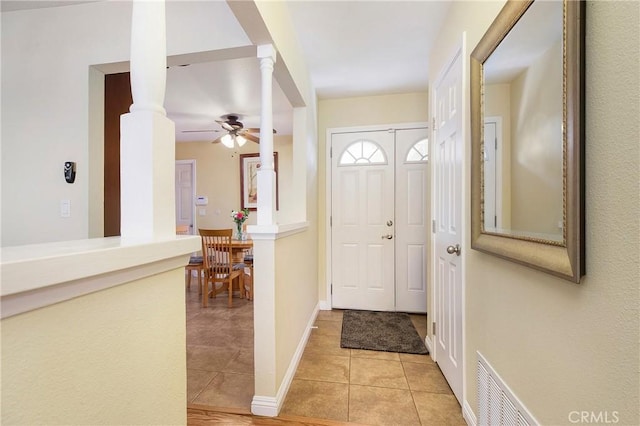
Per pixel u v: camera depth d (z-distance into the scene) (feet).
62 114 5.93
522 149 3.22
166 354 2.28
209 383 5.99
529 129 3.08
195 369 6.56
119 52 5.80
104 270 1.63
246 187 16.84
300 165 8.15
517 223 3.29
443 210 6.35
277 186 16.43
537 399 2.96
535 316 3.00
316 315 10.00
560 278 2.55
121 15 5.81
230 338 8.27
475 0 4.63
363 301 10.71
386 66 8.39
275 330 5.14
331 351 7.41
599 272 2.17
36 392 1.38
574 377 2.44
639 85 1.85
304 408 5.22
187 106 11.37
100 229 6.09
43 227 5.96
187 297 12.57
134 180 2.20
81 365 1.60
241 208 16.88
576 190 2.30
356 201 10.78
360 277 10.75
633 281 1.90
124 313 1.88
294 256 6.66
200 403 5.35
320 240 10.96
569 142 2.36
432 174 7.16
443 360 6.26
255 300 5.15
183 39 5.57
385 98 10.55
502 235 3.57
